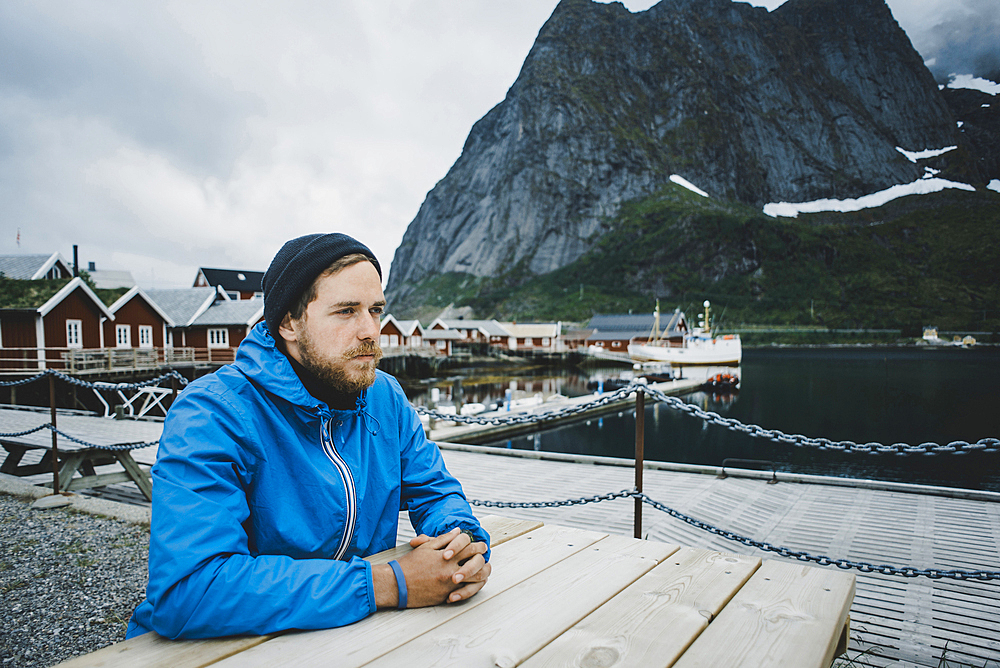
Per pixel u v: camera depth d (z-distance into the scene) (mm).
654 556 1516
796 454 25391
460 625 1102
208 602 994
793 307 144500
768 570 1434
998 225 168000
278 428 1208
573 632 1075
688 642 1035
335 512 1243
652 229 168625
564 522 6707
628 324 95625
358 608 1096
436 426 22266
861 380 56844
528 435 26797
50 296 23203
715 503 7395
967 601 4367
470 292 175125
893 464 22875
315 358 1222
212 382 1214
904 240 170125
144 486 6730
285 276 1221
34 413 13578
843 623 1216
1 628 3234
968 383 53469
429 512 1479
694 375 60188
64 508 5785
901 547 5684
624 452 25297
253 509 1193
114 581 3908
